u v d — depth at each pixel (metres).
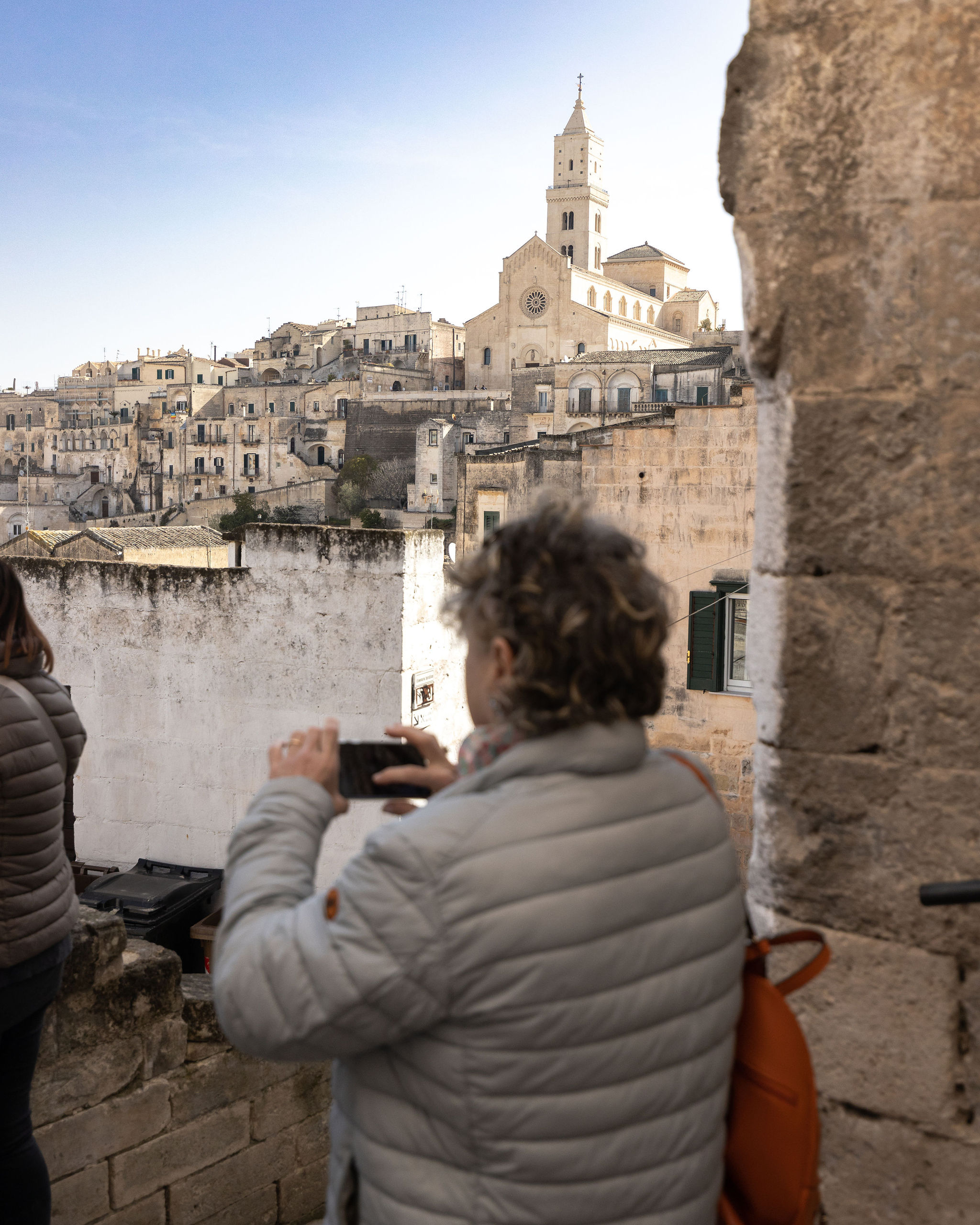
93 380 136.12
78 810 12.46
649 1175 1.52
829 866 2.56
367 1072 1.60
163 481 113.62
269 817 1.75
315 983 1.49
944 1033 2.48
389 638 11.40
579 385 75.44
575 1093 1.47
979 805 2.41
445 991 1.46
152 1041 4.18
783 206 2.52
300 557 11.59
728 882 1.67
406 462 96.12
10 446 132.50
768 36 2.52
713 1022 1.60
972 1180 2.48
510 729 1.63
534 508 1.70
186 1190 4.32
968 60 2.36
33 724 2.93
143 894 10.64
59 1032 3.87
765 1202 1.74
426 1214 1.51
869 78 2.43
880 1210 2.58
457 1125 1.50
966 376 2.38
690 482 15.20
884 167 2.43
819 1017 2.60
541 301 103.62
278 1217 4.67
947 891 2.16
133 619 12.19
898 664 2.46
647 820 1.57
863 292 2.46
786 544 2.55
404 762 1.93
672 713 15.58
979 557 2.38
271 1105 4.62
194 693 12.05
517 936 1.44
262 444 108.75
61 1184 3.90
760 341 2.56
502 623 1.60
